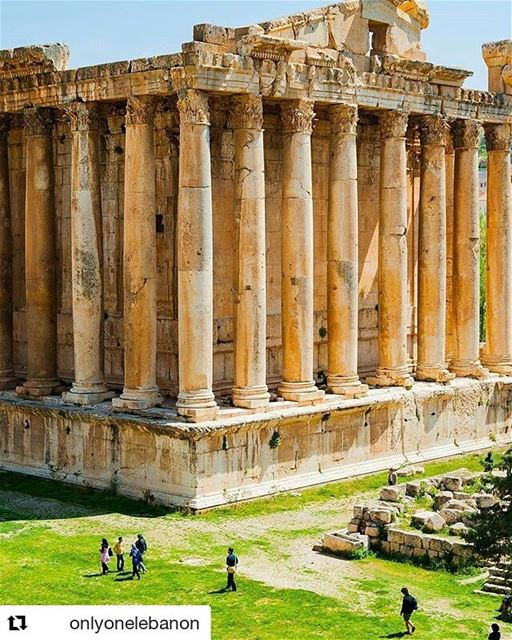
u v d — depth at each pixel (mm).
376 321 57219
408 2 54500
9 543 40844
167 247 49438
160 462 45906
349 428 50844
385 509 41094
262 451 47125
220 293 49812
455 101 56500
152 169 47375
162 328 49844
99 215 49781
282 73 47469
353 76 50750
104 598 35250
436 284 56094
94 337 49625
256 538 41844
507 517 35625
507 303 60406
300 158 48812
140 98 46781
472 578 38156
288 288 49156
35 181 51875
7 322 54656
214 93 45969
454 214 58562
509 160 60312
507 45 59688
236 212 47281
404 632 32750
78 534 42000
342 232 51125
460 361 58469
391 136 53688
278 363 52375
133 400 47312
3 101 52406
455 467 53500
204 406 45531
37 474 50531
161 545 40719
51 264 52312
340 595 36125
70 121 50625
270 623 33438
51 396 51531
